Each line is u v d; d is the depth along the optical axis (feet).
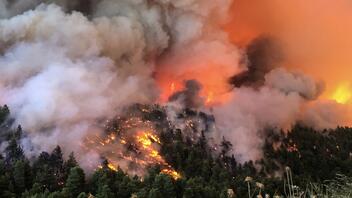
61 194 233.76
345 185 126.62
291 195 123.24
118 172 277.85
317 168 414.62
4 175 254.06
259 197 145.79
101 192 237.25
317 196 123.54
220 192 268.00
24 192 242.37
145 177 278.87
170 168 363.56
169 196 252.62
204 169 341.62
